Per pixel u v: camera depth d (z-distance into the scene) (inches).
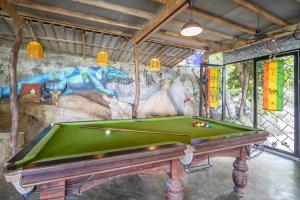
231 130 95.0
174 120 128.6
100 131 88.1
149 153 55.1
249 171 119.3
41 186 47.3
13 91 123.6
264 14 116.3
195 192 92.2
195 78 283.4
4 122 181.6
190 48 199.9
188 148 62.9
